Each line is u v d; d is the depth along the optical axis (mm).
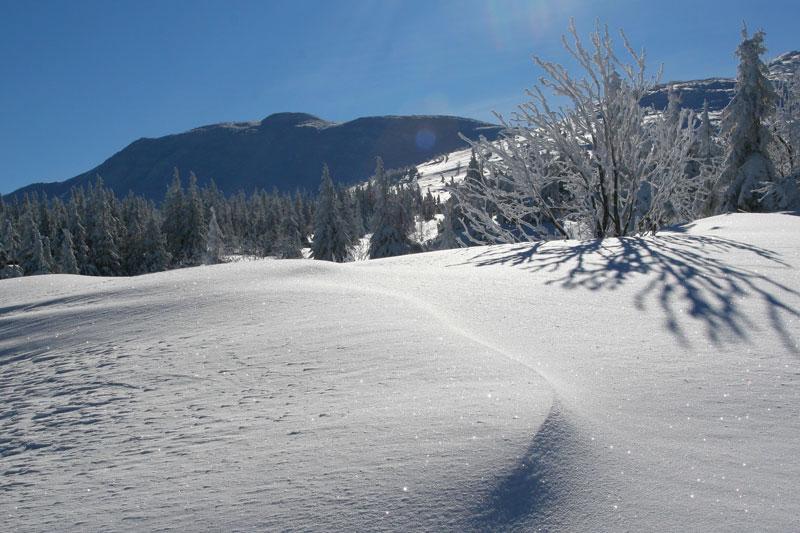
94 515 1978
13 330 5406
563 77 12516
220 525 1833
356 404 2756
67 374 3908
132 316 5297
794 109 24766
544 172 13828
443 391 2811
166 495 2062
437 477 1983
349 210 73875
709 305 4547
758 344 3529
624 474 2021
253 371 3482
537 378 2920
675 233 9648
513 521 1791
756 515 1778
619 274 6004
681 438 2307
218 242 57438
